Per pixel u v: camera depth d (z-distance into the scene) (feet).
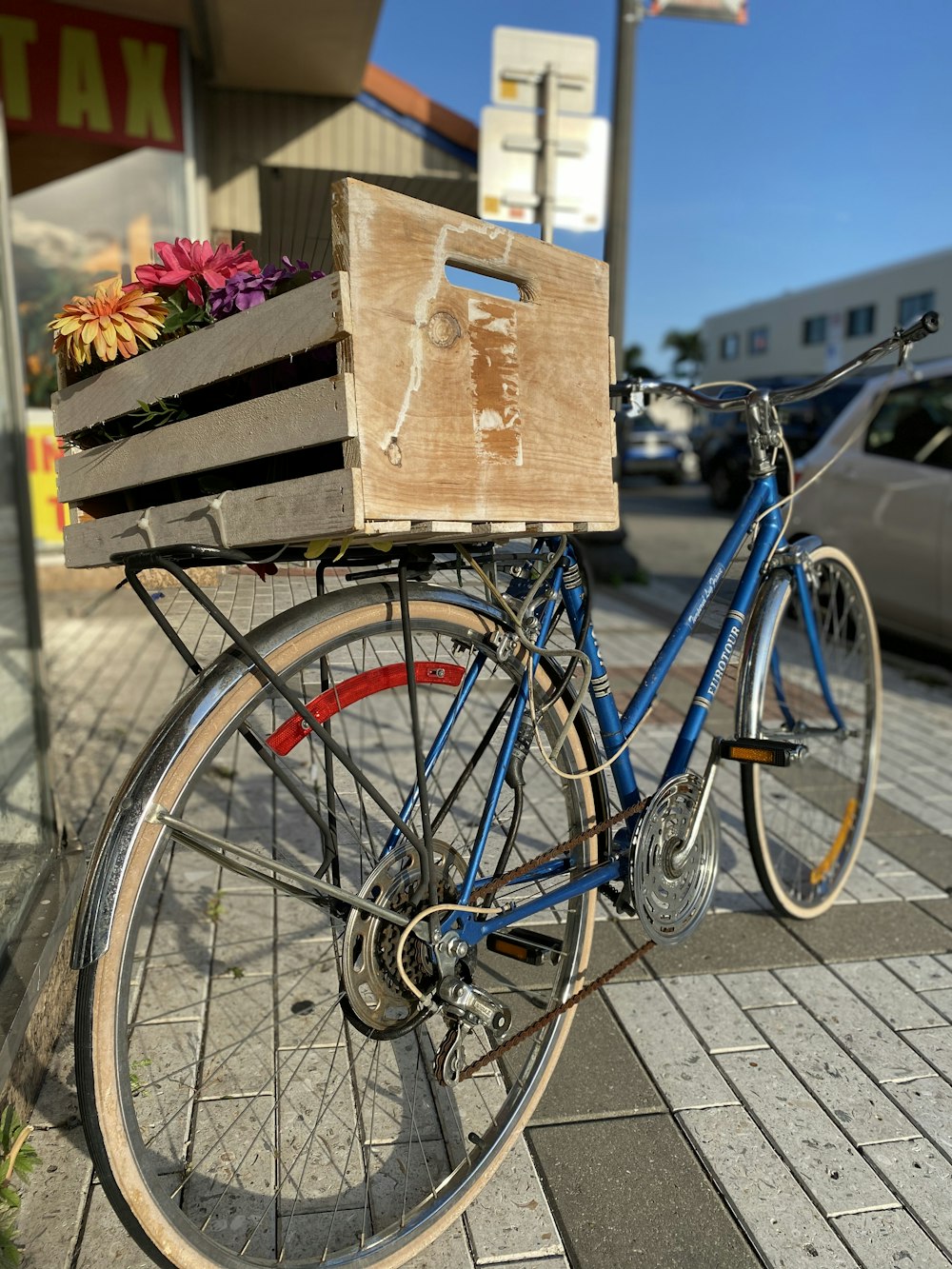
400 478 3.76
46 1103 6.21
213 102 21.40
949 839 10.95
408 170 22.84
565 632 6.07
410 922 4.82
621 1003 7.65
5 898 6.63
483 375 4.14
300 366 4.02
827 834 10.65
